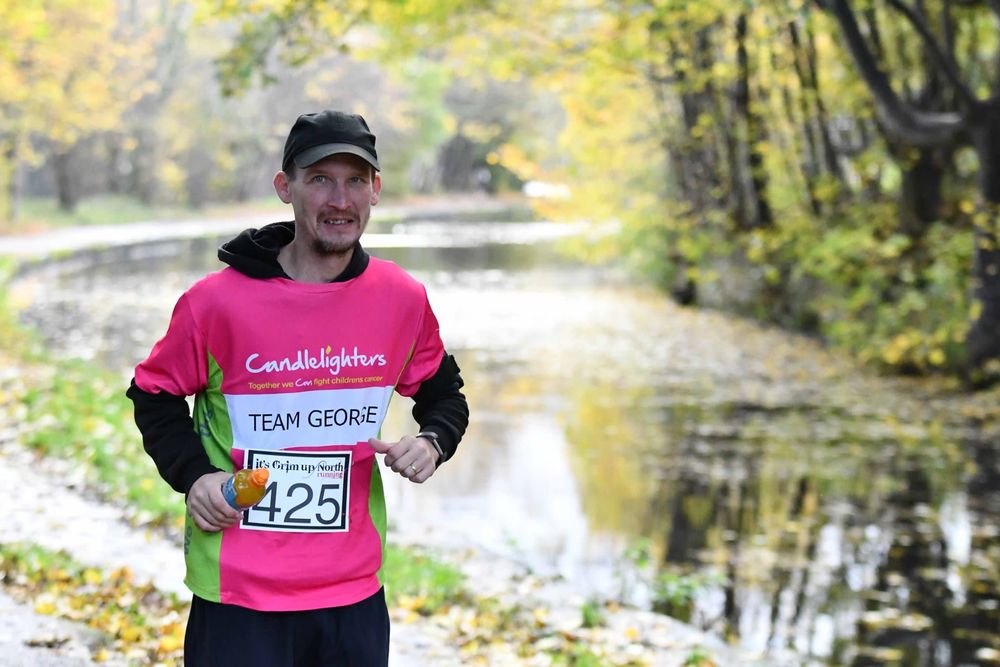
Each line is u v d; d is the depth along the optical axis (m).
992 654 7.20
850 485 11.45
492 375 17.91
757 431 13.91
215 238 52.09
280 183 2.96
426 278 34.28
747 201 25.62
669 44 19.50
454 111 98.00
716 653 6.56
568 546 9.30
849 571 8.86
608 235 29.39
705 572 8.73
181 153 65.06
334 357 2.92
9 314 21.64
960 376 17.23
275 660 2.88
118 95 54.56
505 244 50.44
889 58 19.59
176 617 5.45
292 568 2.88
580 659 5.82
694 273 24.62
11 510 7.40
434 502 10.64
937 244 17.98
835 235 19.30
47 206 55.81
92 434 10.32
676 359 19.72
